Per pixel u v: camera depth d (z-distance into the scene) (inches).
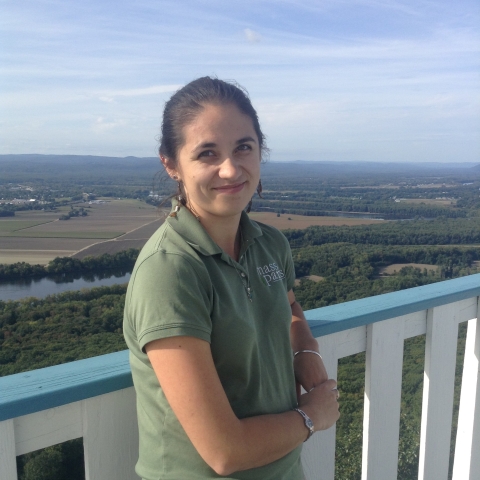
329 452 44.9
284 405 33.8
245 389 31.0
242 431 28.5
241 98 31.9
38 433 31.5
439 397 51.4
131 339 29.9
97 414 33.8
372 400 46.8
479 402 55.2
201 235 30.0
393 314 45.9
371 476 47.9
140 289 28.0
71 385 31.4
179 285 27.8
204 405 27.3
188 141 31.1
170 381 27.3
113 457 34.8
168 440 30.0
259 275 34.0
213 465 27.8
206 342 28.1
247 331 30.3
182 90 32.2
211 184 31.2
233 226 33.5
